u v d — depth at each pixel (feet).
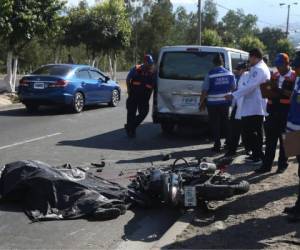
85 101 58.80
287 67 26.30
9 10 65.67
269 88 26.53
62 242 18.67
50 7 72.69
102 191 22.62
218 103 34.68
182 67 41.01
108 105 65.46
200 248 17.29
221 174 23.50
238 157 32.65
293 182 25.43
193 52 40.88
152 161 32.53
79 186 22.13
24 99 56.03
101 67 158.40
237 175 27.20
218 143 35.60
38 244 18.42
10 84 73.31
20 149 35.70
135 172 29.07
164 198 21.77
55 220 20.80
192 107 40.75
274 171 28.07
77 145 37.78
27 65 160.15
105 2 106.83
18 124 47.60
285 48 244.22
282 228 18.93
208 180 22.41
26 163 22.93
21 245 18.25
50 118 52.47
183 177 22.49
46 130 44.47
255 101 29.50
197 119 40.70
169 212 22.54
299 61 19.92
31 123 48.47
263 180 26.09
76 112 57.41
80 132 43.98
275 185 25.00
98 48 107.96
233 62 41.45
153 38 256.93
